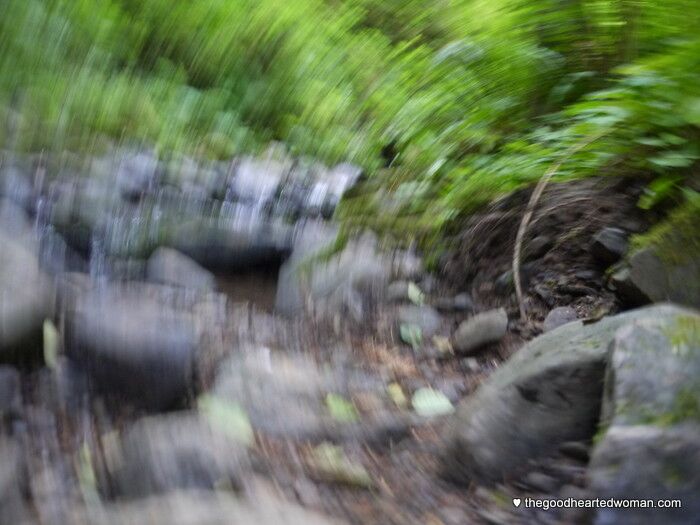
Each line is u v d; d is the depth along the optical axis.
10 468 2.79
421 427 3.51
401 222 5.50
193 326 3.83
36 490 2.78
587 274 4.91
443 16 7.17
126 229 4.98
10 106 5.77
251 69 7.11
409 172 5.89
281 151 6.54
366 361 4.20
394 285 4.95
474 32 6.20
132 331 3.40
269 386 3.59
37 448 3.01
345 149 6.44
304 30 7.30
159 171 5.75
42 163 5.38
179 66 6.91
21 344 3.25
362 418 3.51
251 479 2.83
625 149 4.27
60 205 5.00
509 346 4.47
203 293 4.55
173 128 6.26
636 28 4.80
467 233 5.34
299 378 3.76
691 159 3.79
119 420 3.22
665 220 4.19
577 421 3.01
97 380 3.32
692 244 3.87
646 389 2.76
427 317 4.75
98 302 3.67
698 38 3.73
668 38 4.28
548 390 3.06
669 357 2.84
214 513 2.51
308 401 3.57
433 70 6.27
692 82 3.61
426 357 4.39
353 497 2.95
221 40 7.01
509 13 5.58
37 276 3.52
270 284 4.96
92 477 2.87
